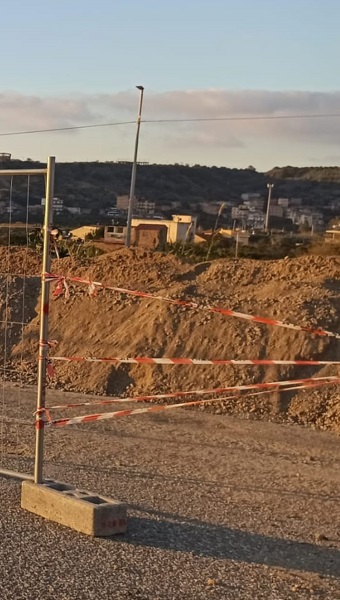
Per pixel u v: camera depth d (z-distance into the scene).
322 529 6.72
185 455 9.26
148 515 6.82
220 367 13.08
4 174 6.89
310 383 11.50
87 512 6.14
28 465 8.29
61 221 71.88
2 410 11.44
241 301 14.80
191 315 14.52
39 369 6.68
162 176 120.62
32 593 5.09
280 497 7.67
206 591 5.26
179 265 17.88
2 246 22.73
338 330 13.38
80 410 11.82
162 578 5.43
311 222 97.19
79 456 8.89
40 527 6.30
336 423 11.30
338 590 5.40
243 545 6.20
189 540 6.22
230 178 130.12
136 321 15.02
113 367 13.80
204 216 99.25
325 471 8.80
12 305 17.03
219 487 7.91
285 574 5.63
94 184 108.12
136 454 9.16
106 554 5.80
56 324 16.02
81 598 5.06
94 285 7.51
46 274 6.65
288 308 14.07
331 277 15.62
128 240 30.11
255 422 11.48
